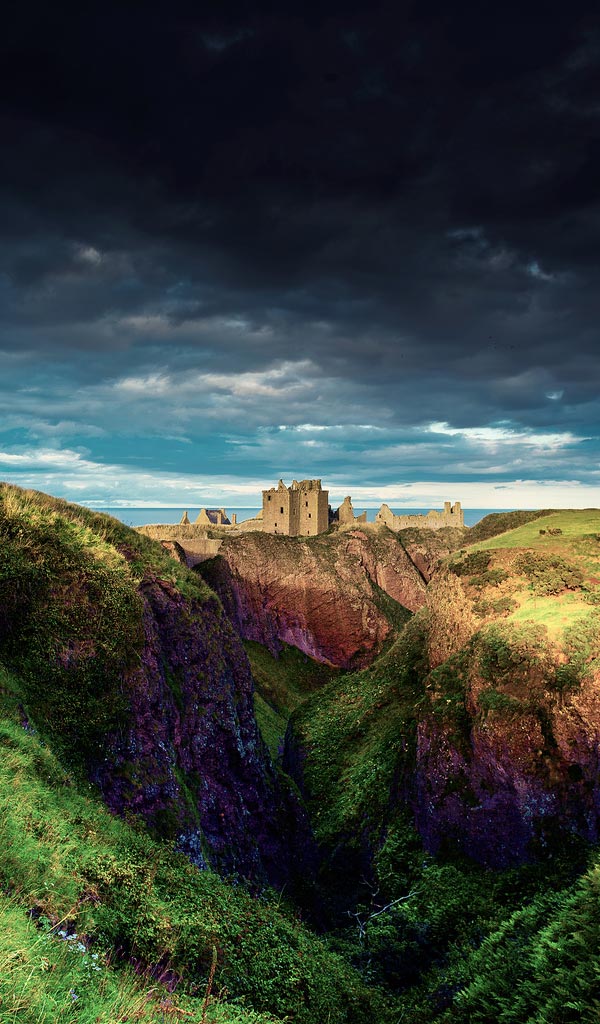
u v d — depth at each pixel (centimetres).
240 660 3105
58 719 1822
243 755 2769
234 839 2447
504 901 2383
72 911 949
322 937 2523
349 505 12406
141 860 1416
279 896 2430
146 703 2127
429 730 3080
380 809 3372
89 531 2441
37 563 2097
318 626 9231
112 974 877
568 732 2572
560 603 3197
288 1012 1287
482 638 3186
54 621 2011
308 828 3369
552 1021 1312
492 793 2670
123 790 1877
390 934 2441
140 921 1114
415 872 2803
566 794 2511
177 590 2772
